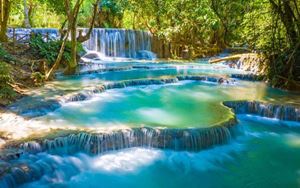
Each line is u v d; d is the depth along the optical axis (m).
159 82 14.83
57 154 7.38
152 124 8.80
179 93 13.12
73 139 7.63
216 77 15.68
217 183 7.26
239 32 27.56
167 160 7.91
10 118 8.71
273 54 14.91
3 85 10.41
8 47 16.11
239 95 12.63
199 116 9.71
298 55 14.12
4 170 6.24
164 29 26.70
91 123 8.82
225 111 10.23
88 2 28.84
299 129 10.19
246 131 9.88
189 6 27.06
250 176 7.55
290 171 7.80
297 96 12.43
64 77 15.15
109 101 11.55
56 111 9.88
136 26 30.22
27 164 6.69
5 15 16.97
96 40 23.73
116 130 8.00
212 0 25.56
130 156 7.92
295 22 13.96
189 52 26.08
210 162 8.00
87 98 11.73
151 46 26.91
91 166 7.46
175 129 8.20
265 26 16.33
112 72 17.48
